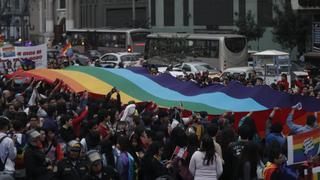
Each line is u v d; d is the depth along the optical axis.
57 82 17.92
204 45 45.22
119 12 78.56
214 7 60.94
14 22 97.06
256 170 9.80
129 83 18.98
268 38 54.72
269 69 30.45
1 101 15.12
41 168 9.71
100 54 51.81
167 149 11.00
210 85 18.41
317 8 46.12
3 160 10.10
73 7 87.50
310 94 19.97
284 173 9.21
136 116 13.08
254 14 56.12
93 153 9.05
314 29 44.72
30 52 24.58
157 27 68.81
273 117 14.50
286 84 23.09
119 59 41.22
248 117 12.35
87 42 58.19
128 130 12.56
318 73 34.56
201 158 9.84
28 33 97.31
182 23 65.25
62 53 37.53
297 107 14.59
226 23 59.62
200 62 41.31
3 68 24.12
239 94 17.02
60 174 9.27
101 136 11.62
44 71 20.17
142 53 51.16
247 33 53.00
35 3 96.44
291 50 50.25
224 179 10.34
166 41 46.19
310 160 9.91
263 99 16.52
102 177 9.10
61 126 11.55
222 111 15.91
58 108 13.39
